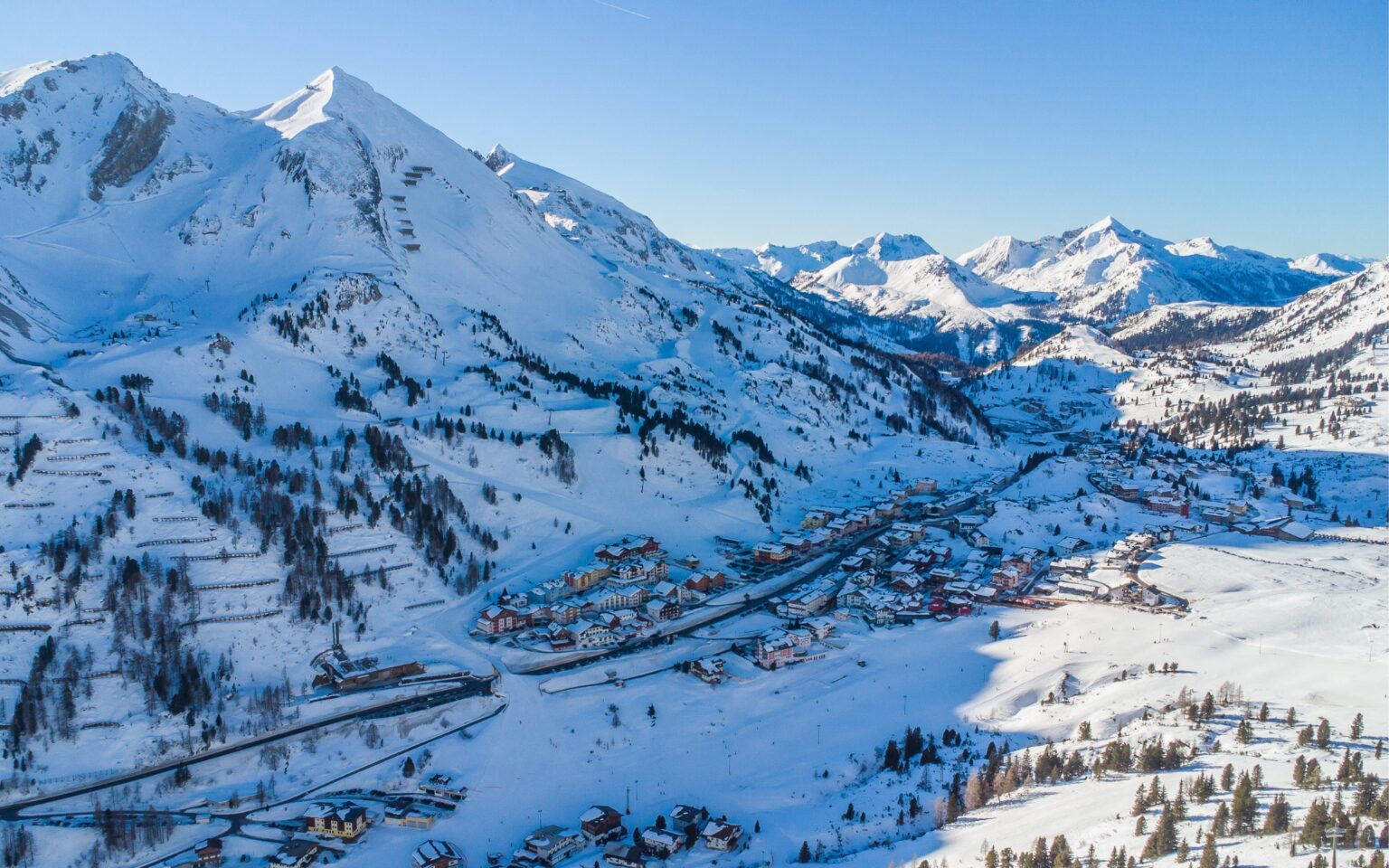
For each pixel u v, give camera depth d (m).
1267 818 113.62
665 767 162.88
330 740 165.62
